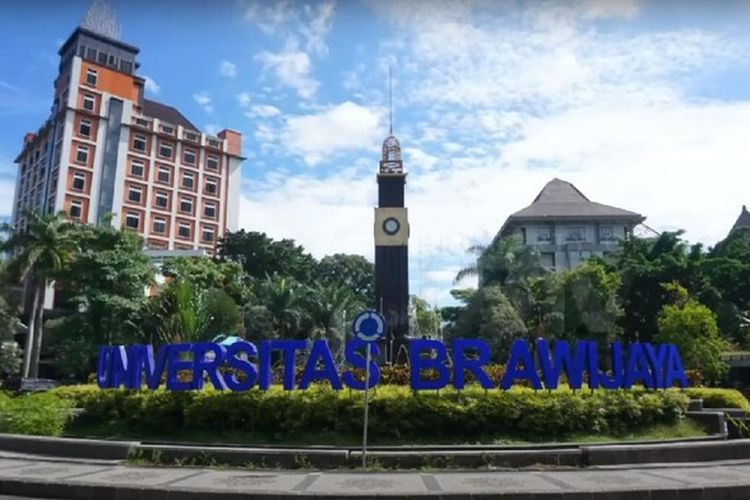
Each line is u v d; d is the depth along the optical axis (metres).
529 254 42.25
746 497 9.11
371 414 12.84
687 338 32.84
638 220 73.19
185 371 15.27
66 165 72.38
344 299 47.16
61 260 41.84
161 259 60.09
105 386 15.12
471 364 13.63
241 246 70.00
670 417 14.38
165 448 11.59
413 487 9.16
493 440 12.57
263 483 9.48
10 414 13.69
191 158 83.62
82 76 75.38
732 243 53.41
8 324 42.16
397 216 28.67
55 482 9.47
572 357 14.33
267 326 45.38
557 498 8.69
